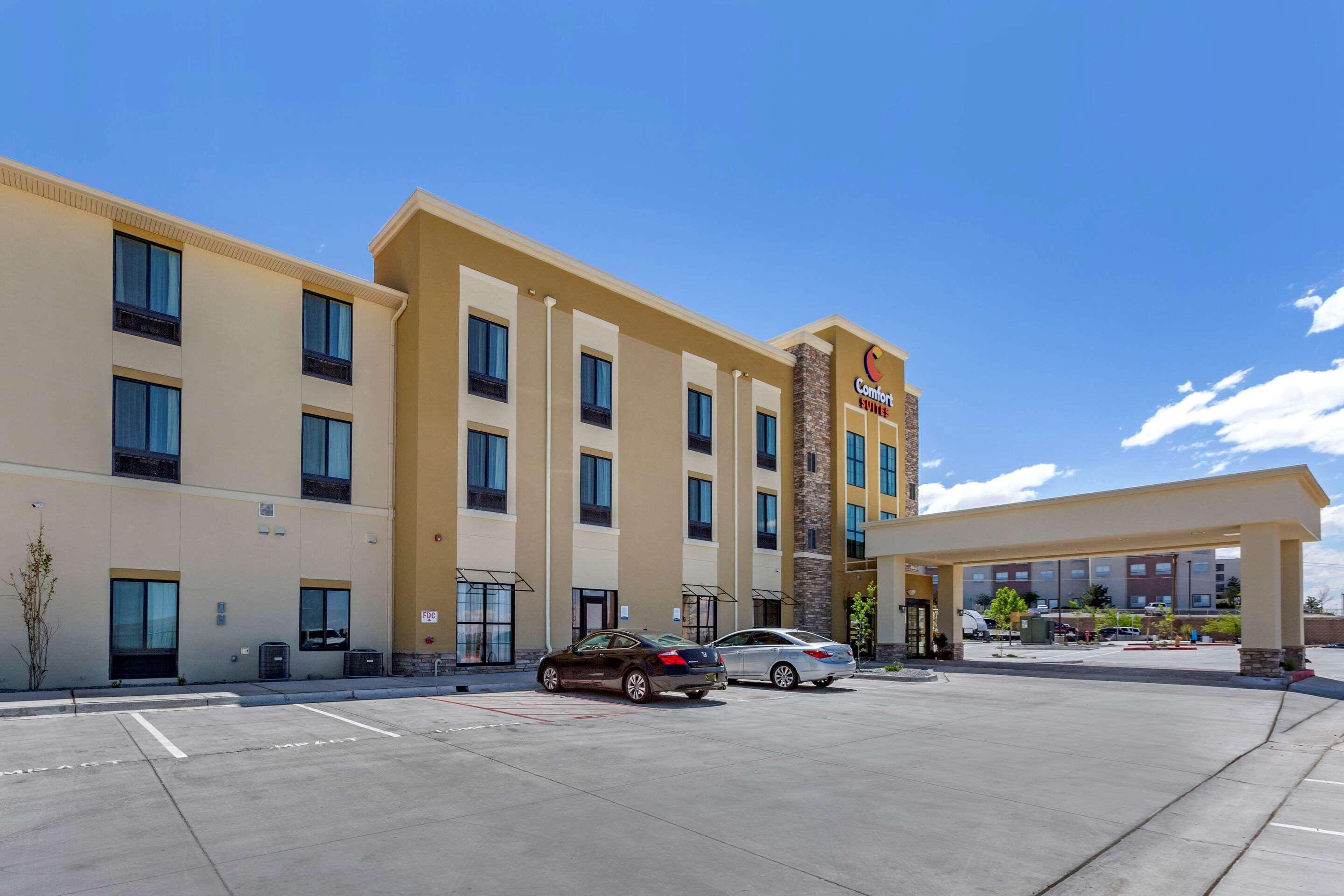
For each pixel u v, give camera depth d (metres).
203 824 6.43
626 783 8.07
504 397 22.55
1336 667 33.41
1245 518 22.66
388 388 21.19
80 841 5.96
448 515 20.72
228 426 18.23
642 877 5.40
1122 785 8.57
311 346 19.89
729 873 5.52
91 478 16.12
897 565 31.97
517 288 23.28
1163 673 25.75
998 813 7.25
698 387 28.81
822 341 33.97
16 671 14.99
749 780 8.35
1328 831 6.97
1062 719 13.91
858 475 34.91
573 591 23.64
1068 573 103.38
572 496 24.00
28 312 15.68
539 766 8.80
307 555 19.14
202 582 17.44
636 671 15.09
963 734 11.89
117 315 16.84
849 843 6.24
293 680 18.03
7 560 15.02
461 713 13.09
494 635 21.48
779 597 30.95
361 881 5.22
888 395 37.44
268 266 19.20
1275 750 11.19
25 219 15.82
